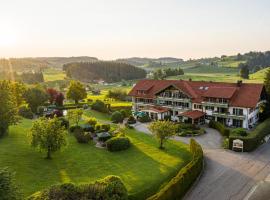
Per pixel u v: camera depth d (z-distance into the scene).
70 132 71.44
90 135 65.75
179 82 95.69
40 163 49.56
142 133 73.50
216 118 84.00
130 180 43.81
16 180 42.12
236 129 72.00
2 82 63.19
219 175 47.69
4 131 61.47
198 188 42.88
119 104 124.75
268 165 52.78
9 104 62.31
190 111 86.62
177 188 38.62
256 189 43.03
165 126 59.53
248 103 78.88
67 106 116.81
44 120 54.06
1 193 26.52
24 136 63.78
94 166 49.78
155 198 34.41
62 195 31.00
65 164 50.06
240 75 196.75
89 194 31.80
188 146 62.12
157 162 52.31
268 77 89.25
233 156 57.47
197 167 46.44
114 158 54.25
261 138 66.38
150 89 100.88
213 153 59.34
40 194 31.41
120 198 32.69
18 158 50.38
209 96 83.56
